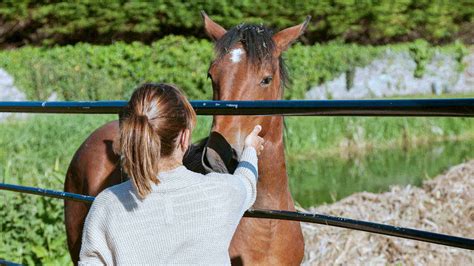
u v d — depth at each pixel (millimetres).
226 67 3529
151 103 2197
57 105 3127
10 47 18609
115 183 4203
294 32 3814
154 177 2160
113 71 15250
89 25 17875
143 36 18422
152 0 17516
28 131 10961
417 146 12977
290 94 15133
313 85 15453
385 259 5816
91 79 15227
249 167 2467
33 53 15445
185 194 2223
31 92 15281
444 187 7223
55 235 5758
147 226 2199
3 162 8438
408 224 6438
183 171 2250
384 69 16266
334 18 17781
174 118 2201
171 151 2223
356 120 13273
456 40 18656
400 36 19219
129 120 2176
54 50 15555
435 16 18734
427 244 5898
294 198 8992
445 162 11422
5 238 5699
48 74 15234
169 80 15078
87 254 2256
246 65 3518
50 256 5633
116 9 17641
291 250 3674
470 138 13578
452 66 17031
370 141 13062
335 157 12281
